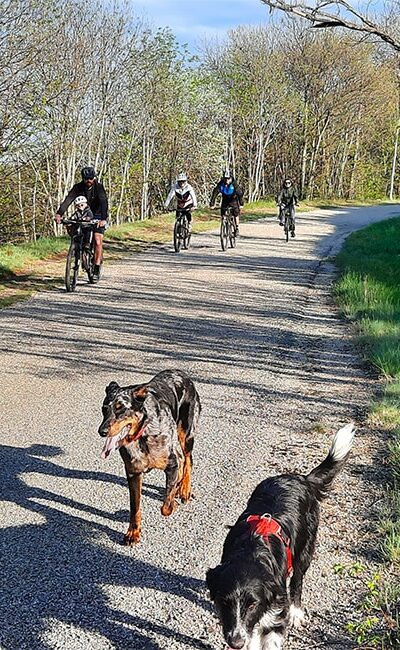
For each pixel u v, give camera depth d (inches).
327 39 2111.2
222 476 245.8
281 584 137.3
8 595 176.9
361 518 214.5
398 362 369.4
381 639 154.6
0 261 665.0
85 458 259.8
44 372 361.7
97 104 1330.0
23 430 284.5
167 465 202.8
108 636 162.4
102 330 453.7
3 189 1147.3
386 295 558.9
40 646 158.7
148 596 177.6
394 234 1131.9
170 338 438.6
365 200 2333.9
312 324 491.5
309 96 2223.2
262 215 1416.1
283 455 263.3
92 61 1256.8
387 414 299.4
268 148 2364.7
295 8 426.3
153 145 1748.3
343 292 590.2
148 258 790.5
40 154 1101.7
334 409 315.3
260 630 129.8
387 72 2159.2
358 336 445.7
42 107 924.0
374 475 243.9
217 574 131.0
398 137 2687.0
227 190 876.0
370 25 440.1
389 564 189.5
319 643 158.9
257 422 298.4
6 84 857.5
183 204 851.4
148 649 158.1
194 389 228.4
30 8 856.3
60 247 783.1
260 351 415.5
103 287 602.5
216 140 1923.0
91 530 209.6
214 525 212.8
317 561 191.2
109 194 1626.5
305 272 730.2
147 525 213.2
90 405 314.5
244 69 2076.8
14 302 530.9
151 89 1546.5
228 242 911.0
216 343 430.3
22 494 231.0
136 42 1368.1
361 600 174.6
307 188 2384.4
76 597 176.7
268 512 156.9
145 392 194.7
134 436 193.5
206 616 170.1
